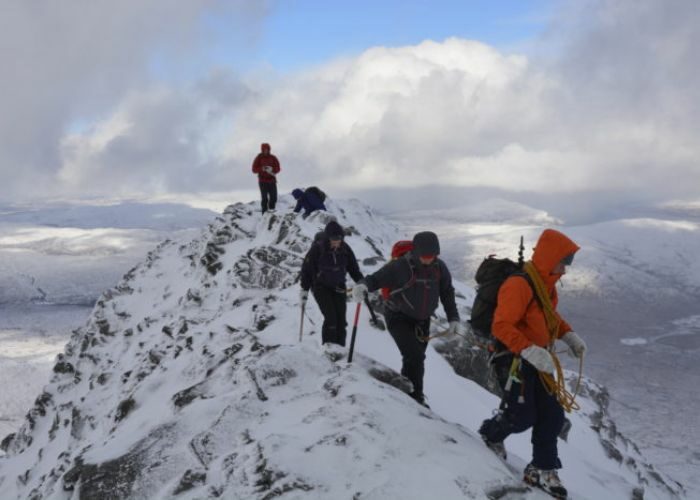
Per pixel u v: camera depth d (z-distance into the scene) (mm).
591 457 14008
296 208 21766
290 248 18766
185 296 23594
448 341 12383
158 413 8211
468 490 4555
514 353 5148
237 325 14125
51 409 24969
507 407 5250
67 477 5539
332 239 9477
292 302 13328
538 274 5148
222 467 5059
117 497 5160
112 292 30375
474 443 5531
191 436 5840
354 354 7512
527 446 9117
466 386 10922
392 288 7160
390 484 4527
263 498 4426
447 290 7207
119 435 8102
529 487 4961
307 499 4367
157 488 5188
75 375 25453
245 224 25766
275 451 4855
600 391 21094
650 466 19016
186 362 10320
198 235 32031
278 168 25047
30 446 23703
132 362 19578
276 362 6859
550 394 5203
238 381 6906
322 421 5480
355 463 4777
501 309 5062
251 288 17703
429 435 5277
